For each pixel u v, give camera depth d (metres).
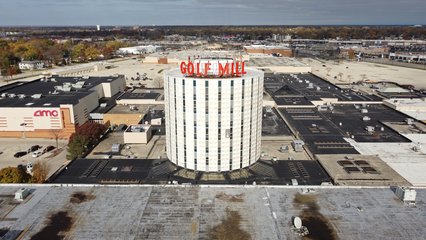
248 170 89.56
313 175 88.44
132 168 91.81
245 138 87.25
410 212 58.12
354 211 58.59
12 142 134.25
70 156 110.19
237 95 82.12
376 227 54.12
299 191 65.44
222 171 87.75
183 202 61.66
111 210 59.12
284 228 54.06
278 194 64.38
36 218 56.66
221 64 84.56
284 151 111.31
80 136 113.38
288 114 150.50
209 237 52.00
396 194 63.84
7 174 86.81
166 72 90.81
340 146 110.75
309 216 57.25
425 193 64.50
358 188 66.31
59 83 184.75
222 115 82.81
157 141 121.94
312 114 150.88
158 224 55.19
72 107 135.25
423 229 53.53
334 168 90.94
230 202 61.66
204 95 81.00
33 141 135.75
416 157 101.06
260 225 54.91
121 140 124.44
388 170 90.31
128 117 151.00
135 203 61.31
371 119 143.50
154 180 85.44
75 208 59.59
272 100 169.12
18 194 61.81
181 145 87.88
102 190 65.75
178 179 85.31
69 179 86.50
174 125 87.75
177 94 83.81
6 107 136.12
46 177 100.44
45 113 135.75
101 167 92.69
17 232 52.97
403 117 146.62
